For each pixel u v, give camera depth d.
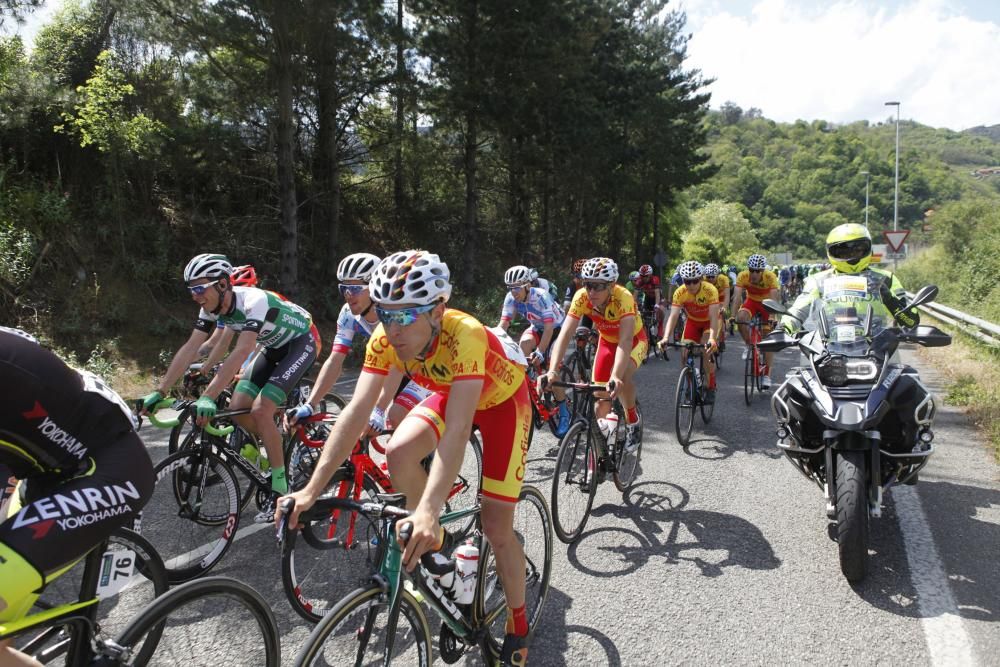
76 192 11.13
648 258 40.44
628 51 28.81
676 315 6.35
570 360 7.43
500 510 2.57
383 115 15.95
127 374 9.09
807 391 3.81
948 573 3.46
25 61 11.19
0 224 9.48
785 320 4.30
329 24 11.01
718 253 50.75
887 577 3.44
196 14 10.14
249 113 12.58
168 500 4.10
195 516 3.64
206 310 4.09
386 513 2.11
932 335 3.69
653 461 5.58
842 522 3.27
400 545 1.97
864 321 3.95
